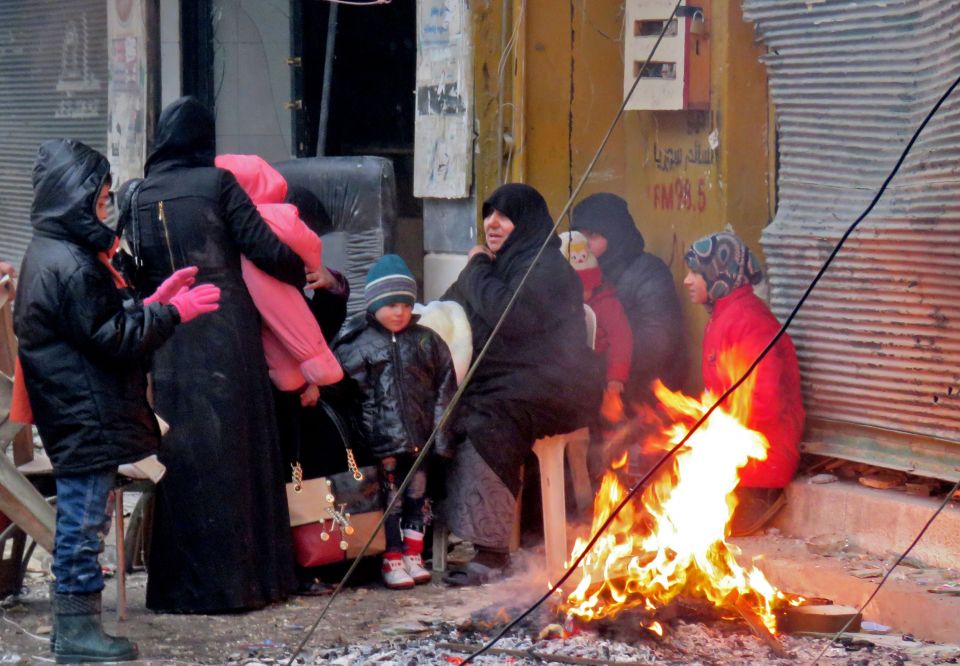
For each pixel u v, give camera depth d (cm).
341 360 704
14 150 1325
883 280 704
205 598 652
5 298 665
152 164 672
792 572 668
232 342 656
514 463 704
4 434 619
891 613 621
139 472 609
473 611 656
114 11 1164
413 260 1060
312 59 1081
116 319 547
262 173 695
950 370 675
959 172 665
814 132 744
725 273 729
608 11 877
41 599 670
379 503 702
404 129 1053
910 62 693
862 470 732
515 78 854
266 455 669
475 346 729
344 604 674
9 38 1313
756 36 772
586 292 785
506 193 729
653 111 848
